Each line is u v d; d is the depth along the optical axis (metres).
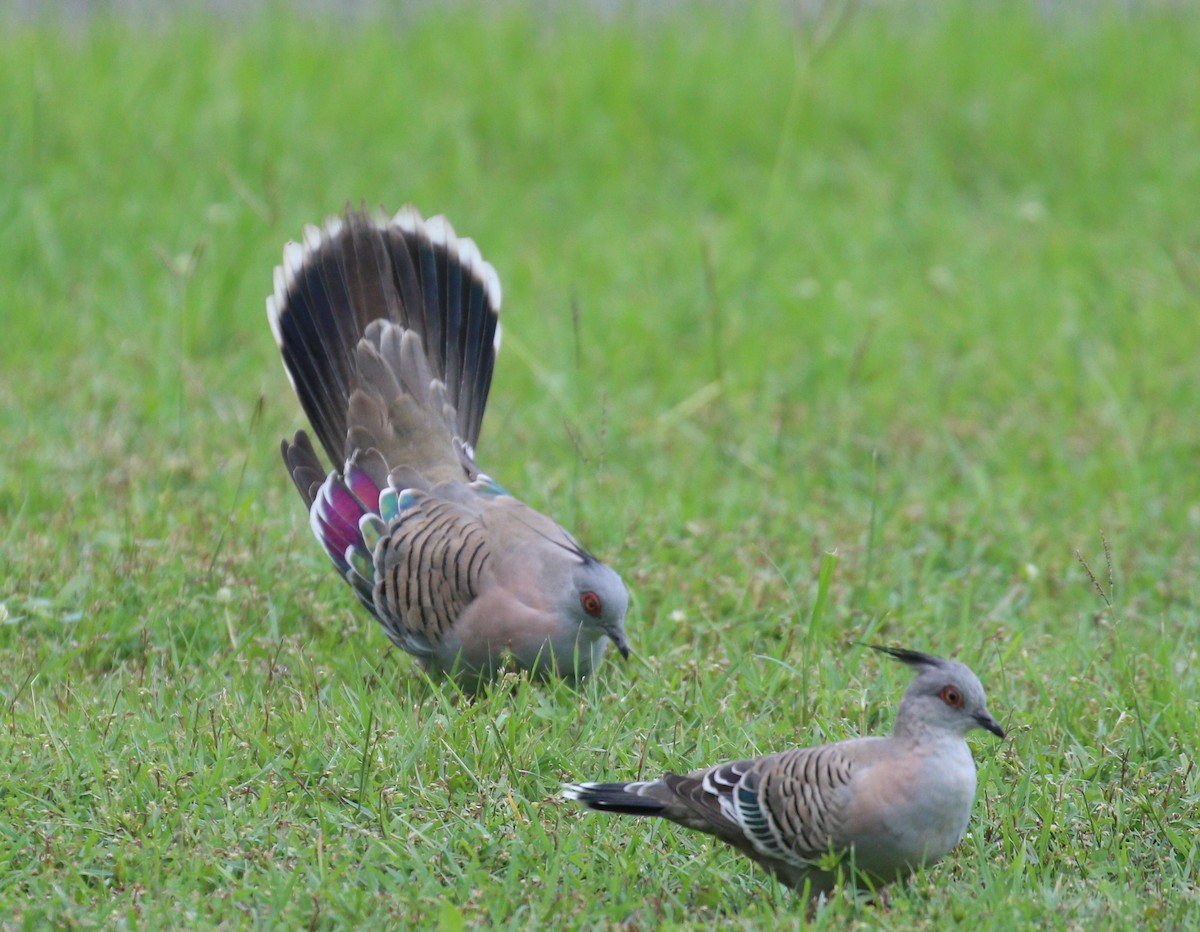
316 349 11.23
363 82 21.50
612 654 10.55
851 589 11.51
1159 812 8.69
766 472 13.66
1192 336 16.27
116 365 15.02
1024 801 8.69
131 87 20.61
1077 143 20.72
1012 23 23.73
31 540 11.46
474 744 9.05
